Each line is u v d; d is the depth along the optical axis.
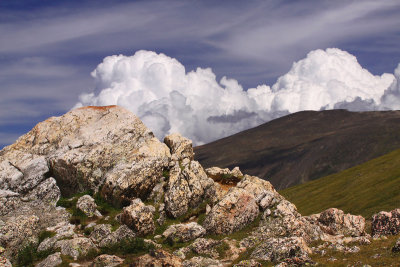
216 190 61.28
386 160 145.38
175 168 63.19
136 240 47.28
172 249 47.56
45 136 67.25
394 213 48.31
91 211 55.78
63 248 45.62
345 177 146.12
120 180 58.16
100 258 42.53
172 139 72.19
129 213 51.19
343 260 36.34
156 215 56.34
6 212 54.34
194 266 40.50
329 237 50.78
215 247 46.19
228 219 53.59
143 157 65.38
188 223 53.22
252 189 64.31
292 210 58.31
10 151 65.69
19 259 45.34
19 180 59.72
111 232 49.16
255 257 41.19
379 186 115.69
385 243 40.28
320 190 141.62
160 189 60.81
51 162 61.50
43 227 51.34
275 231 50.41
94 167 62.09
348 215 55.78
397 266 31.72
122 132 68.06
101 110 73.81
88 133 67.31
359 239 44.66
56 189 59.59
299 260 36.19
